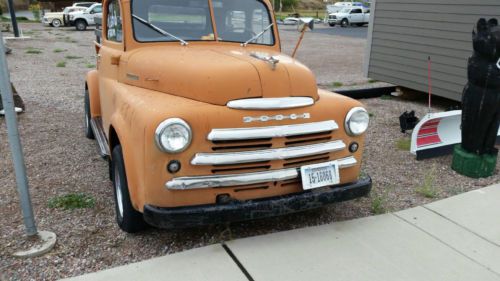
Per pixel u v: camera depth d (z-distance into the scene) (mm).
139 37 3996
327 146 3404
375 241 3576
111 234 3588
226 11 4281
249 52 3859
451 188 4773
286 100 3225
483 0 7352
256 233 3686
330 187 3562
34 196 4289
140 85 3678
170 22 4102
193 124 2961
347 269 3182
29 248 3285
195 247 3434
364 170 5242
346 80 12125
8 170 5000
